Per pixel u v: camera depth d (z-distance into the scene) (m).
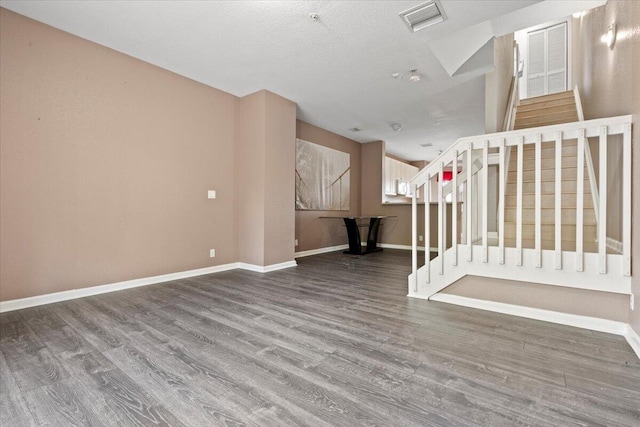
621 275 2.13
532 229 3.37
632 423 1.26
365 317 2.54
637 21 2.00
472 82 4.19
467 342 2.05
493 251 2.64
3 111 2.64
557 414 1.32
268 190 4.49
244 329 2.28
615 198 2.65
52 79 2.91
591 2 3.17
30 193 2.79
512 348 1.96
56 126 2.93
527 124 4.77
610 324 2.21
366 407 1.37
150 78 3.64
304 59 3.55
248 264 4.60
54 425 1.27
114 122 3.34
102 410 1.36
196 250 4.15
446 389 1.51
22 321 2.43
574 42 6.02
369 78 4.06
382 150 7.60
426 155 9.40
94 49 3.19
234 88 4.39
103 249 3.26
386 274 4.28
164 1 2.55
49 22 2.84
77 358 1.83
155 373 1.67
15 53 2.70
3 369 1.71
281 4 2.60
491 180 3.85
